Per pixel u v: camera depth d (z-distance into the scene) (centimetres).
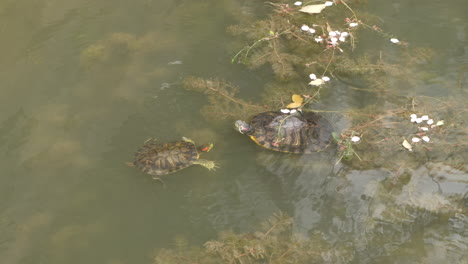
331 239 284
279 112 305
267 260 280
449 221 287
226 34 334
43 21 340
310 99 311
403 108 308
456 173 294
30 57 326
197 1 349
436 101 310
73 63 324
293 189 293
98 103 312
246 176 296
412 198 290
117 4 349
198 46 330
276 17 337
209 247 282
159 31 336
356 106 310
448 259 281
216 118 307
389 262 281
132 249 283
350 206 290
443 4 345
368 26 335
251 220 288
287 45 329
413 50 326
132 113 309
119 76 320
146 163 293
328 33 331
